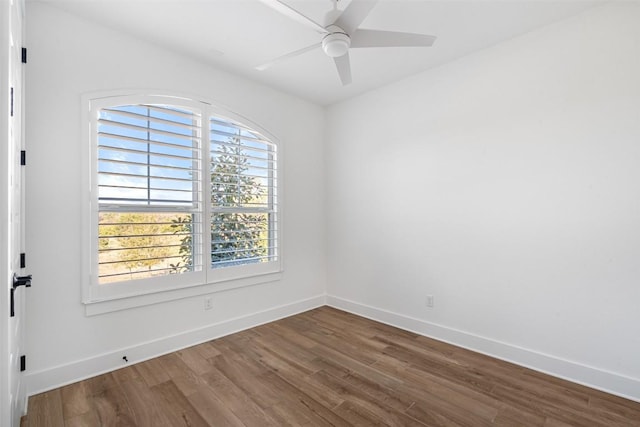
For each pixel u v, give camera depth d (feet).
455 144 9.41
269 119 11.33
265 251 11.37
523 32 7.97
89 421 5.88
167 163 8.73
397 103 10.93
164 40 8.31
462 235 9.27
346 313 12.39
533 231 7.92
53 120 6.95
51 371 6.89
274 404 6.46
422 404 6.46
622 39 6.70
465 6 6.92
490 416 6.08
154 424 5.82
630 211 6.63
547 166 7.70
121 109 7.98
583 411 6.22
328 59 9.27
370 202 11.82
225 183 10.07
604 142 6.92
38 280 6.75
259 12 7.14
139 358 8.20
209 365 8.05
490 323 8.70
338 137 12.97
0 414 3.58
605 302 6.92
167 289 8.69
